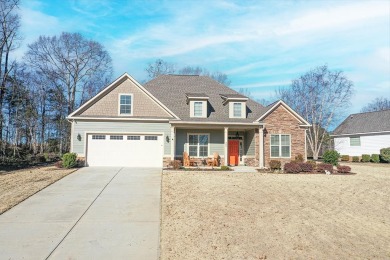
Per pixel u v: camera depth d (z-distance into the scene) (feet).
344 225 32.27
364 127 123.85
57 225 29.04
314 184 51.39
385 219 35.04
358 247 26.55
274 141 77.77
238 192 43.52
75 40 138.82
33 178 52.24
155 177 54.60
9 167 78.48
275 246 25.61
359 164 101.35
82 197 39.88
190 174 58.70
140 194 41.68
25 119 128.26
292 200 40.73
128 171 61.93
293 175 60.59
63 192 42.57
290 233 28.91
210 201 38.42
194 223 30.25
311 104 141.49
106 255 22.54
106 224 29.55
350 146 127.95
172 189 44.73
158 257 22.41
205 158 77.05
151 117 72.43
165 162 71.67
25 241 24.95
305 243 26.71
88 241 25.21
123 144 71.20
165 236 26.73
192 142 77.77
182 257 22.54
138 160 71.15
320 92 141.08
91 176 55.31
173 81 92.48
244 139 82.64
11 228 28.04
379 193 47.21
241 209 35.53
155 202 37.70
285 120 78.64
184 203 37.35
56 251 23.04
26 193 41.06
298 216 34.24
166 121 72.64
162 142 72.33
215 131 78.84
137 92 73.67
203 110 77.71
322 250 25.40
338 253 24.98
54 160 114.32
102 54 147.02
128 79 73.82
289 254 24.14
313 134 142.51
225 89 91.71
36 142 144.77
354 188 49.75
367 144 121.60
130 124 71.72
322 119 143.43
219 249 24.32
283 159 77.61
